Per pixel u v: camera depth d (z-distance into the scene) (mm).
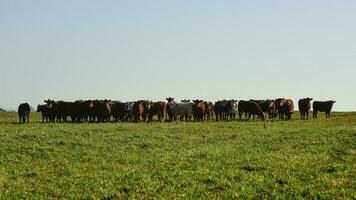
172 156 25531
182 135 35188
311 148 27234
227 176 19062
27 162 24984
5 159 25703
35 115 81188
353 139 29828
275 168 20500
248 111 59344
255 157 24031
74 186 18141
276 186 16922
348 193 15430
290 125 45000
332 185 16609
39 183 19188
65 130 37312
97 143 30766
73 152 27609
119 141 31891
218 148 28531
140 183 18016
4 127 42438
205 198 15656
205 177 18844
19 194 17141
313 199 15117
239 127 41969
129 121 57062
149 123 49250
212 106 62531
